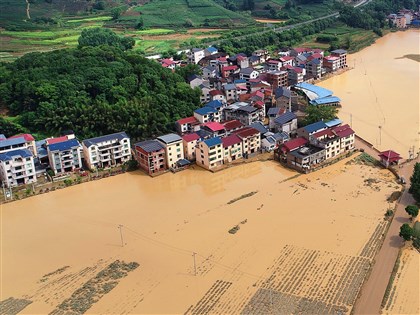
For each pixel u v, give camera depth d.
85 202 128.88
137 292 90.69
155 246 105.50
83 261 102.06
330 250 99.38
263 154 152.12
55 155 142.62
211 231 109.75
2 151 144.12
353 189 125.69
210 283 91.69
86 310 86.62
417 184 115.31
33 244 110.12
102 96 177.38
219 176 139.38
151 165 142.62
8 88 182.50
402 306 82.31
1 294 93.12
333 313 81.69
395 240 101.50
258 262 96.94
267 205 120.06
